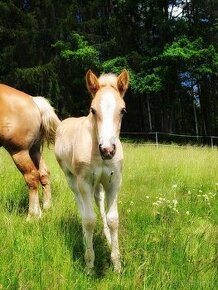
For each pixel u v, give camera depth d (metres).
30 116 6.49
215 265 4.06
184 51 23.77
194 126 35.16
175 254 4.17
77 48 25.41
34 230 4.87
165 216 5.43
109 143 3.55
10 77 25.33
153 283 3.72
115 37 26.67
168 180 8.20
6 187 7.03
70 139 4.61
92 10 27.45
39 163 6.77
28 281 3.69
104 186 4.17
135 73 25.36
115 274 3.99
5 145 6.49
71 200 6.13
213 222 5.70
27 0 27.80
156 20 25.59
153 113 32.94
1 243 4.42
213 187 7.68
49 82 24.80
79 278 3.81
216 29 26.02
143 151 12.83
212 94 30.66
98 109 3.71
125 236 4.83
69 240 4.56
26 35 25.06
